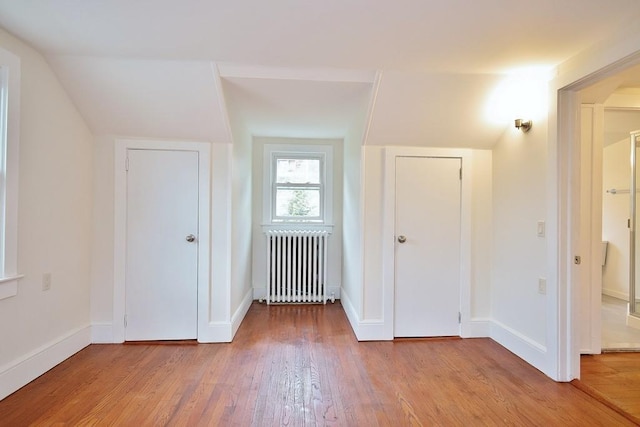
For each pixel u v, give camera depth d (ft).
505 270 9.21
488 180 9.86
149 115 8.59
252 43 6.59
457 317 9.88
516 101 8.49
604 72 6.39
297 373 7.51
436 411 6.10
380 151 9.67
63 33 6.28
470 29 5.97
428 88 8.14
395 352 8.75
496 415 5.99
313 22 5.81
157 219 9.22
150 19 5.79
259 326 10.66
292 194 14.06
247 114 10.69
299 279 13.16
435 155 9.70
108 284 9.12
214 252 9.41
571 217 7.27
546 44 6.45
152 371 7.52
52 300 7.63
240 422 5.73
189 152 9.27
